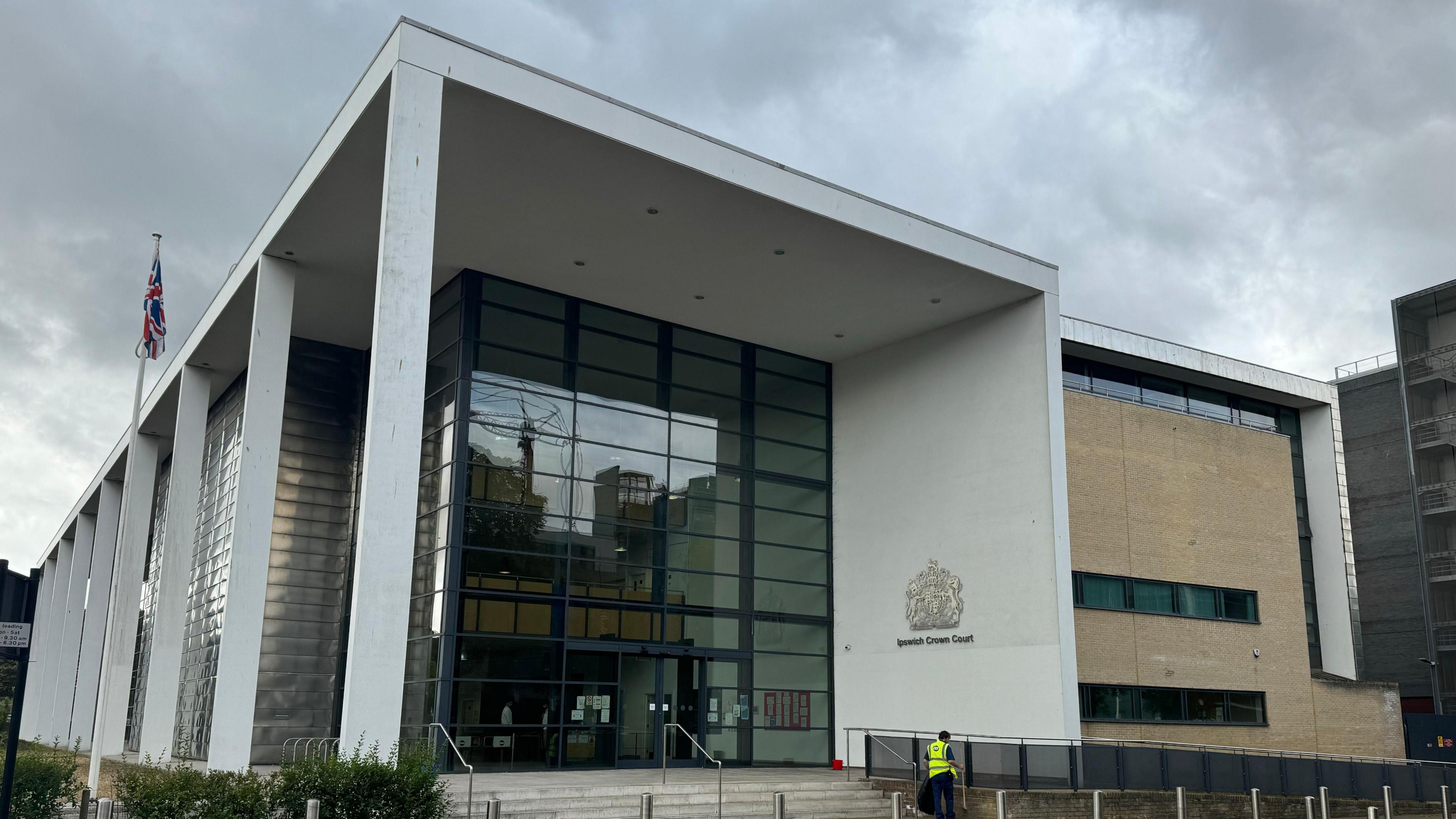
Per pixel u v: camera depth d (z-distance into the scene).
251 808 13.29
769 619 29.42
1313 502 40.19
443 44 18.69
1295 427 40.94
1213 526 32.38
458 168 21.33
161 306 22.83
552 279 26.55
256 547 23.75
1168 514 31.33
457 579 24.06
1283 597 33.50
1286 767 25.58
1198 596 31.39
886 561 29.53
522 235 24.23
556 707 24.91
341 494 31.14
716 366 30.11
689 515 28.52
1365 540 49.19
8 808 12.10
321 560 30.48
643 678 26.69
